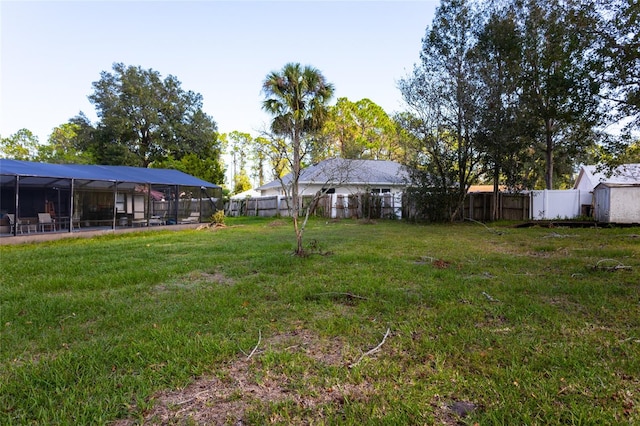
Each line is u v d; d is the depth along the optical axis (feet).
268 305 12.58
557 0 35.70
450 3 44.91
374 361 8.14
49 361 8.34
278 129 37.70
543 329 9.86
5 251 26.78
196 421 6.04
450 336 9.42
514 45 44.21
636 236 31.17
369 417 6.04
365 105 114.62
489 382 7.04
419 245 27.22
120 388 7.14
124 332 10.13
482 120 42.55
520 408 6.15
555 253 23.08
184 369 7.86
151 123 96.27
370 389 7.00
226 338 9.61
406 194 53.16
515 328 9.98
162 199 52.95
